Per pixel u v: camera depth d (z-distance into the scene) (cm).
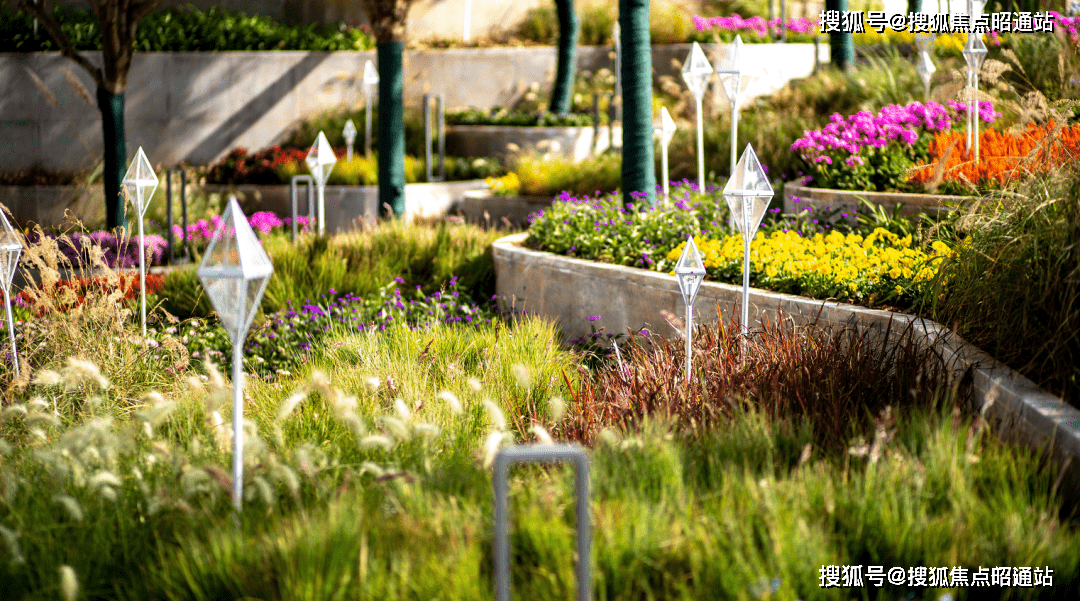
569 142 1723
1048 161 499
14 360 557
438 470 375
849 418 420
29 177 1777
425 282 973
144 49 1848
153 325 818
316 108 1888
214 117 1853
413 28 2164
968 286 486
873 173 890
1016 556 299
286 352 748
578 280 779
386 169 1352
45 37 1841
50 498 364
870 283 591
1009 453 353
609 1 2116
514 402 523
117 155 1255
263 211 1628
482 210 1423
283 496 370
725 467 364
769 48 1828
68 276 789
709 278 688
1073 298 406
